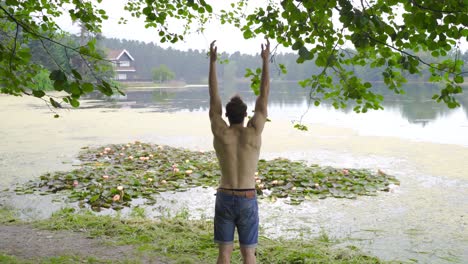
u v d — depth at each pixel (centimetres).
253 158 348
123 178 880
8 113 2378
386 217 669
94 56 423
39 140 1453
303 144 1362
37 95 360
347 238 577
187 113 2406
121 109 2717
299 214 691
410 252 526
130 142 1398
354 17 356
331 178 874
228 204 341
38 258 470
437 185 855
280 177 886
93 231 567
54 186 847
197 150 1275
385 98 3688
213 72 371
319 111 2700
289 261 469
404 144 1335
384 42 398
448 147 1266
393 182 873
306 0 403
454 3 354
